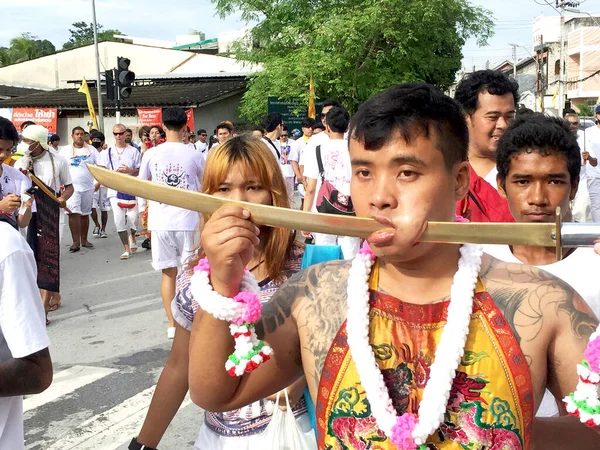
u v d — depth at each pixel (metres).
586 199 7.24
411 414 1.12
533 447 1.28
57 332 5.59
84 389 4.33
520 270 1.24
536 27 42.03
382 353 1.18
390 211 1.10
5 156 3.87
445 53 22.92
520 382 1.13
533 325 1.16
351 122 1.18
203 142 14.82
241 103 25.06
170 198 1.15
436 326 1.18
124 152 9.67
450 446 1.12
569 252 1.91
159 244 5.30
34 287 1.93
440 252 1.19
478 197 2.73
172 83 28.34
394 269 1.22
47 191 5.57
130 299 6.63
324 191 5.47
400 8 19.84
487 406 1.12
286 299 1.33
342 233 1.13
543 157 2.01
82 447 3.56
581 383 1.07
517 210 2.09
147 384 4.38
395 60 21.05
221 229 1.14
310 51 20.25
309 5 21.59
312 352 1.25
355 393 1.17
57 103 25.06
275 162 2.32
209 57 31.81
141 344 5.21
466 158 1.18
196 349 1.27
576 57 34.47
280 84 20.44
